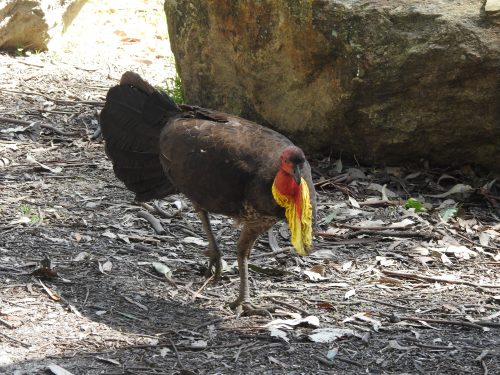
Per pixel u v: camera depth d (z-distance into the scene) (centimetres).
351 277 705
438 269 728
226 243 767
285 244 773
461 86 846
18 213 790
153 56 1381
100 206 826
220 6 945
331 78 897
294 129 947
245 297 638
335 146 943
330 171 930
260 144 610
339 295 670
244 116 977
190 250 747
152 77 1272
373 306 652
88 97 1159
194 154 621
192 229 792
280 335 590
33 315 601
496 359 571
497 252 764
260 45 928
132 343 573
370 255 751
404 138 892
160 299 648
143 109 682
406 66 851
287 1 891
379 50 856
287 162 571
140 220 799
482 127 862
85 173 910
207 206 634
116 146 695
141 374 533
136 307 630
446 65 838
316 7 876
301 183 576
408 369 557
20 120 1044
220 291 673
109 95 695
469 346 590
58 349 558
